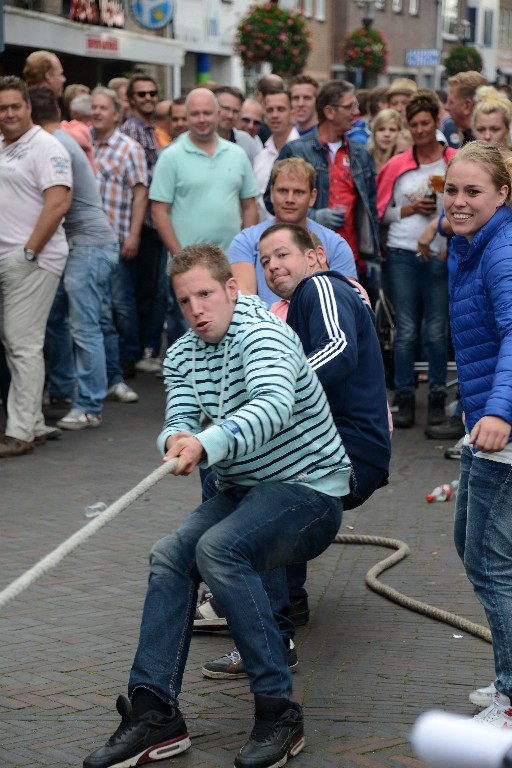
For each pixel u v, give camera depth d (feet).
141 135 55.88
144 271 55.83
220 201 43.24
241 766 16.46
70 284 43.27
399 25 226.79
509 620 17.81
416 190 43.16
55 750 17.16
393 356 49.47
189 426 17.65
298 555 17.38
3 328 39.63
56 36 92.02
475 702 18.92
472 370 18.07
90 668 20.76
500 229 17.65
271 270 21.12
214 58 163.32
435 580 26.86
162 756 16.89
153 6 109.29
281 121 51.13
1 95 38.50
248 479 17.57
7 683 19.98
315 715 18.71
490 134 34.65
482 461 17.66
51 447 41.16
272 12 131.54
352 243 41.16
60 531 30.53
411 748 17.26
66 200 38.88
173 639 17.15
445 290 43.47
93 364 44.01
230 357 17.21
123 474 37.32
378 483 21.33
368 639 22.75
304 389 17.29
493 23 259.80
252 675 16.92
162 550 17.42
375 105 67.00
